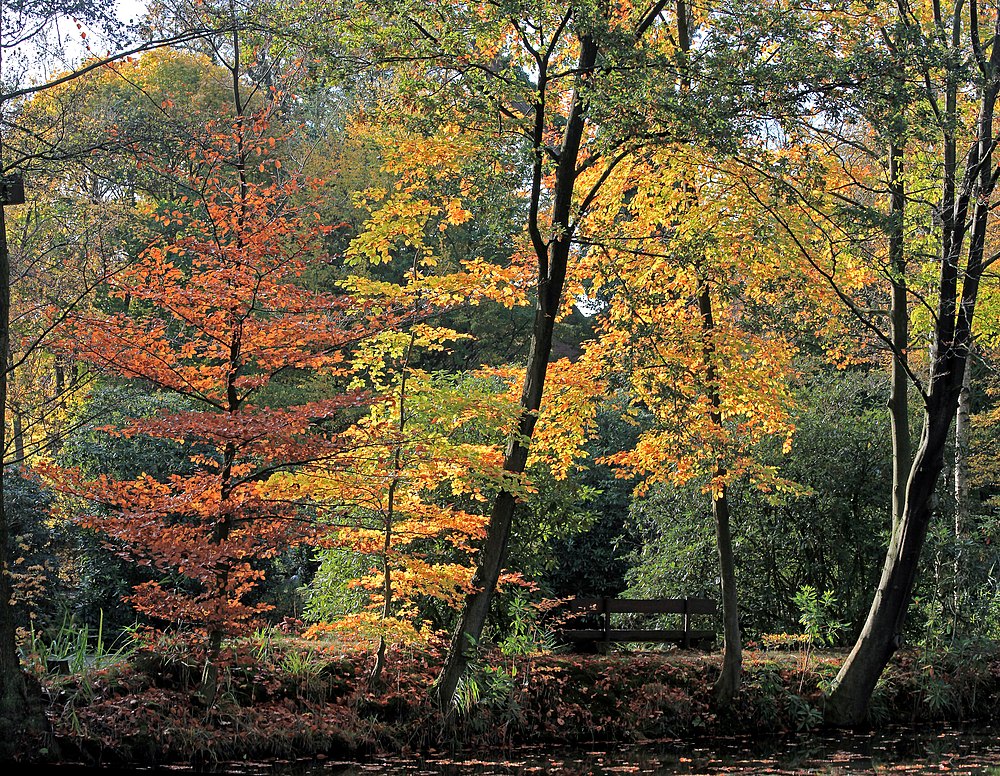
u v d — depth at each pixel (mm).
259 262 10258
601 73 11234
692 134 10961
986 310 15141
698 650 15094
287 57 12250
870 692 13469
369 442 11000
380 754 10961
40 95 14391
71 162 12461
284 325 10383
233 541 10234
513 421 11812
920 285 13664
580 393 13117
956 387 13344
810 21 11719
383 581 11945
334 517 12062
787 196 11586
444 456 11367
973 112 14312
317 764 10344
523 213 12586
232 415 9969
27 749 9453
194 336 11141
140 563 9953
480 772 10359
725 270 12516
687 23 13672
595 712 12430
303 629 11375
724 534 13258
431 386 11922
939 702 13969
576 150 12547
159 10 13070
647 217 13602
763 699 13164
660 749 11898
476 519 11758
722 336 12594
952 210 13211
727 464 12938
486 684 11938
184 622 11281
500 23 11289
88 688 10250
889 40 11922
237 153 11180
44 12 10266
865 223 11750
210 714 10516
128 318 10258
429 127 11750
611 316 13219
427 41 11578
